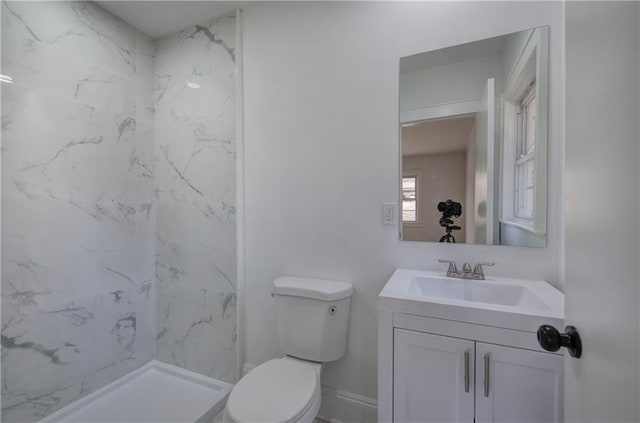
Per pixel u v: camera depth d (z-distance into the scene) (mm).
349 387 1511
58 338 1498
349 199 1511
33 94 1394
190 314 1890
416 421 1022
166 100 1940
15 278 1342
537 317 871
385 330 1051
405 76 1402
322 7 1546
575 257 610
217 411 1661
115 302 1762
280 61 1647
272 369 1327
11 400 1335
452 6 1324
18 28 1338
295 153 1623
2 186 1302
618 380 442
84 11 1592
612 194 469
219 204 1784
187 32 1864
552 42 1176
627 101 426
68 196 1534
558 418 855
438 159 1363
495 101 1277
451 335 969
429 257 1382
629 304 419
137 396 1723
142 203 1917
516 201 1252
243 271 1765
